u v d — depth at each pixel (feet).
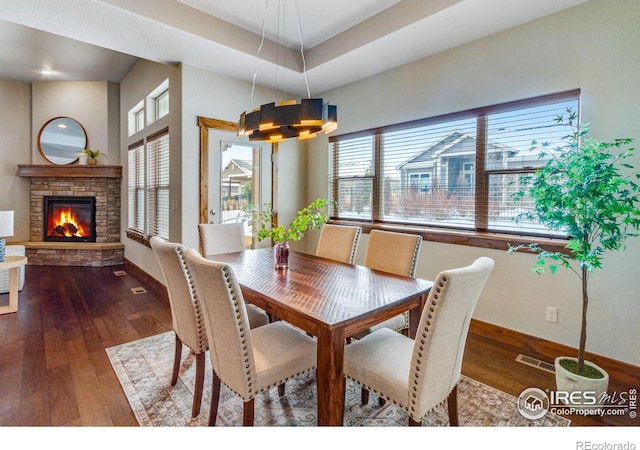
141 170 16.62
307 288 6.29
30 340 9.36
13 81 19.13
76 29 9.33
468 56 9.98
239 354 4.95
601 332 7.87
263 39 11.24
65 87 19.45
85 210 19.83
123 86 19.04
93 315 11.32
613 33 7.54
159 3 8.98
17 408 6.38
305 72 12.21
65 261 18.78
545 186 6.75
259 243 14.32
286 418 6.25
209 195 12.55
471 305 4.98
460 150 10.37
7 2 8.00
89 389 7.05
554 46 8.38
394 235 8.45
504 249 9.29
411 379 4.67
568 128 8.27
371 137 12.97
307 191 15.88
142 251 16.25
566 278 8.32
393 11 9.38
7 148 18.99
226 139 12.99
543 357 8.61
